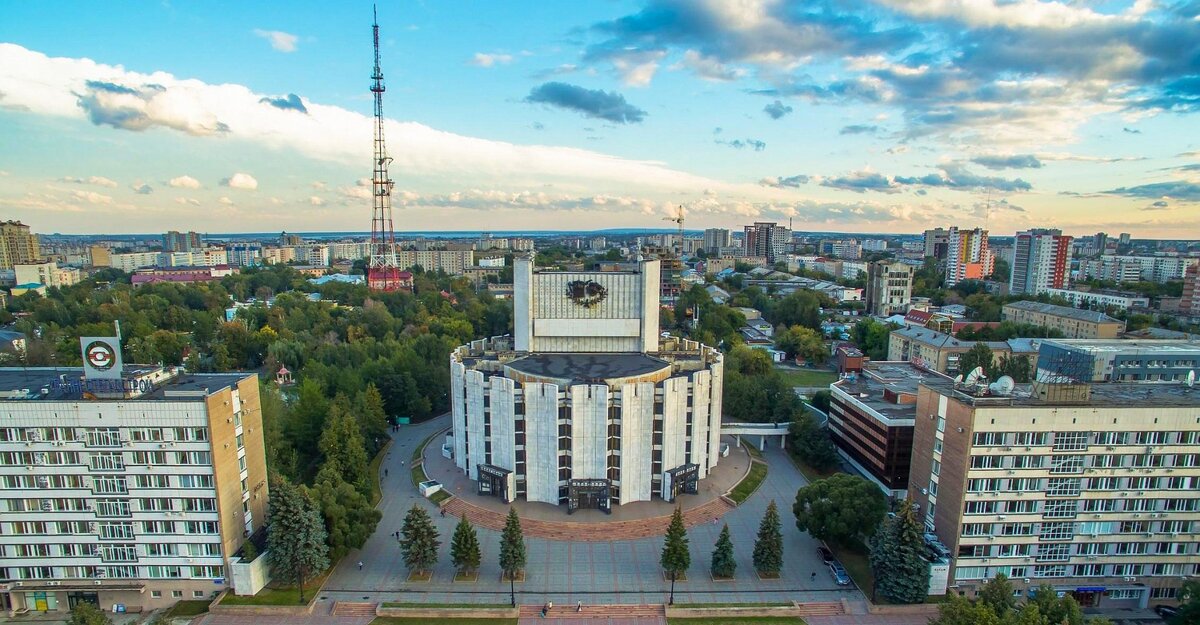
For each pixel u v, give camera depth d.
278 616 90.88
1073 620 73.00
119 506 90.75
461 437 136.38
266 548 98.19
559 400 118.94
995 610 77.88
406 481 135.25
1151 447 91.12
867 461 132.75
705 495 127.06
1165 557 94.44
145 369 96.88
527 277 144.50
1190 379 103.81
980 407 89.88
